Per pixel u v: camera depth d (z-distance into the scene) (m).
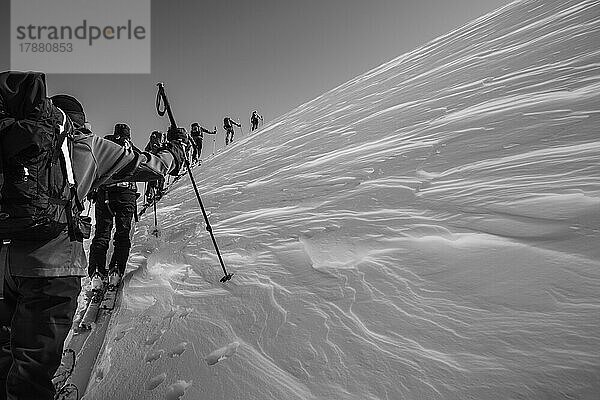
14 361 1.47
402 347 1.27
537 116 2.54
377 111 5.56
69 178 1.47
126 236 3.92
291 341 1.54
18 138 1.33
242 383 1.46
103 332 2.76
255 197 4.17
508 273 1.35
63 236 1.52
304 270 2.01
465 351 1.16
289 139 7.57
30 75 1.41
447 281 1.45
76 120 1.67
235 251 2.76
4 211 1.37
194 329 1.99
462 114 3.35
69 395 2.06
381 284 1.59
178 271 3.07
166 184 11.91
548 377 0.98
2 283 1.49
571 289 1.19
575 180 1.71
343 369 1.30
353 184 2.93
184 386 1.61
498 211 1.71
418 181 2.41
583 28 4.27
